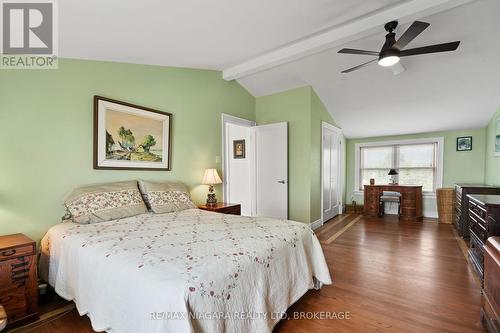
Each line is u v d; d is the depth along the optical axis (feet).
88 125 8.39
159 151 10.37
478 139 16.52
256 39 9.13
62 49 7.51
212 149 12.76
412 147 18.84
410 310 6.33
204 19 7.13
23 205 7.11
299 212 14.42
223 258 4.73
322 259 7.25
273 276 5.47
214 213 8.93
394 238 12.71
